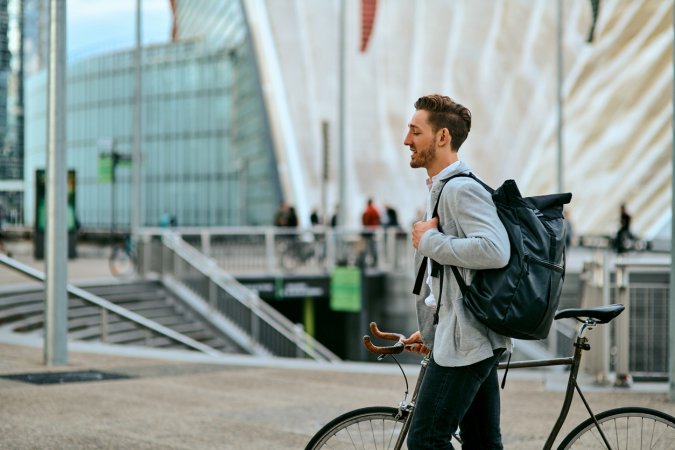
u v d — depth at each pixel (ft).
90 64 306.76
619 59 228.22
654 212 203.82
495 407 13.50
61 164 37.29
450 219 12.39
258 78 221.66
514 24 254.88
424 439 12.39
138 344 65.16
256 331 71.36
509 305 11.84
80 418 26.30
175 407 28.27
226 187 258.98
